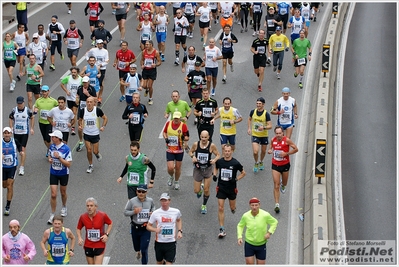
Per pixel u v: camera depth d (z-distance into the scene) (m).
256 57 51.56
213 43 49.38
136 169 32.44
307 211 34.75
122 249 31.95
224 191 32.41
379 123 48.38
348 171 40.62
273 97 51.38
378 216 35.41
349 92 54.84
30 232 33.53
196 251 31.69
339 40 70.00
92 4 63.38
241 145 43.06
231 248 32.03
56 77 55.69
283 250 31.81
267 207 35.62
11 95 51.44
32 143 43.75
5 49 51.34
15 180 38.78
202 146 34.12
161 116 47.88
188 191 37.56
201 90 45.59
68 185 38.03
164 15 58.91
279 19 61.41
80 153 42.22
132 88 45.81
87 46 64.12
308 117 47.47
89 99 38.75
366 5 86.62
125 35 67.56
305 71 57.19
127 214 29.28
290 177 38.78
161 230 28.59
